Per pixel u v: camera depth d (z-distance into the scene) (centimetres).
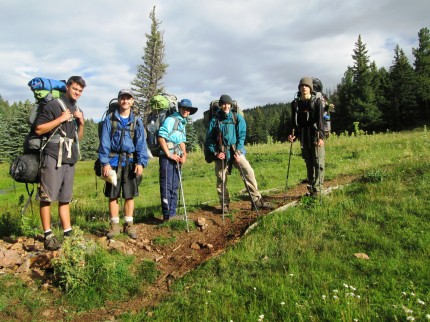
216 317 401
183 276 514
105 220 785
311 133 752
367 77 6372
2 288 446
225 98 712
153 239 651
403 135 2200
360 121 6322
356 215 657
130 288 489
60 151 536
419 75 6600
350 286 415
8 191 2184
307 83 736
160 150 709
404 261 488
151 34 4866
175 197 732
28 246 576
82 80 549
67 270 454
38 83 532
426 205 652
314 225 631
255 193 773
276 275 476
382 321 366
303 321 376
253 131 10238
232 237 649
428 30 7212
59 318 419
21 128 5862
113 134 597
